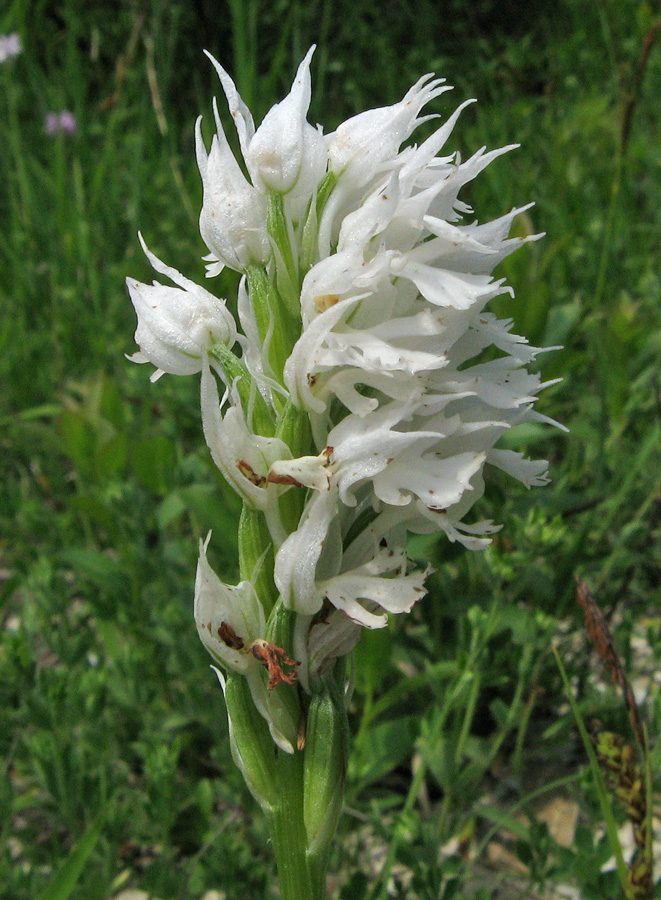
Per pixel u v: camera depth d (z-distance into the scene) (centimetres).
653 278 36
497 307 28
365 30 67
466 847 22
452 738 21
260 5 63
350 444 13
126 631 26
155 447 29
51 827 23
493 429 14
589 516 27
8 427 38
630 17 62
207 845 20
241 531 14
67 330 41
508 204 43
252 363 14
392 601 13
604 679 25
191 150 56
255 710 14
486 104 64
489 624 21
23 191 48
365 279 13
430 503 13
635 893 16
